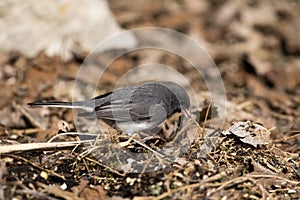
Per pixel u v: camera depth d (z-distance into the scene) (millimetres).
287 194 7484
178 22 16922
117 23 15156
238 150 8117
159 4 17844
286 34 16078
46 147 7832
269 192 7484
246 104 11953
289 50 15625
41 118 10484
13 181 7227
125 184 7336
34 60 13125
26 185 7199
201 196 7059
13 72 12875
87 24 14125
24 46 13500
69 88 12500
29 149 7758
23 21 13781
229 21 16906
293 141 9859
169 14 17344
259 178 7512
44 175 7477
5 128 10234
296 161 8477
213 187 7188
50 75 12922
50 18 13891
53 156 7871
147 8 17547
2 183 7117
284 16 16812
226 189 7215
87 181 7457
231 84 13703
